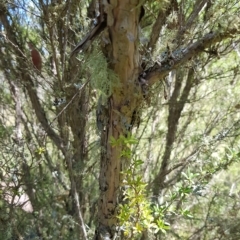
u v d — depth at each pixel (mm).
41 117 1966
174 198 1168
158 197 1954
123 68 839
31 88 1951
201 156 2070
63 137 1828
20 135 2137
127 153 886
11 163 1828
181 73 1818
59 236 2018
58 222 2107
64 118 1790
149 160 2311
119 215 952
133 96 879
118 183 985
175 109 2270
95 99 1936
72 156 1987
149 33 1673
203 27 1212
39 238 2010
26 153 2078
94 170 2270
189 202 2307
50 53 1825
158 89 1551
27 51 1912
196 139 2232
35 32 1956
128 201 1028
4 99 2385
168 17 1204
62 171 2471
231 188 2322
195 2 1383
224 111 2314
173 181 2262
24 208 2453
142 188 919
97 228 1067
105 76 808
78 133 1920
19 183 1841
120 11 782
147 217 941
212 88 2332
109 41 814
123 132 923
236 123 1938
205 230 2141
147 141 2596
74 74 1646
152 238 1642
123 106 892
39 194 2246
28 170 1941
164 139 2586
